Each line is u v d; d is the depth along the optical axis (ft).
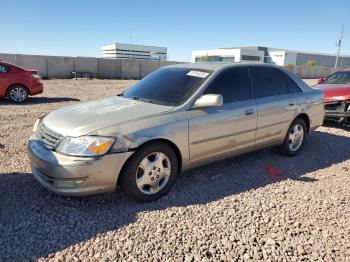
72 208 12.06
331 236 10.78
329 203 13.04
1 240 10.04
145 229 10.89
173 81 15.21
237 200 13.14
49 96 45.27
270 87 17.07
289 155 18.63
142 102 14.23
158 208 12.32
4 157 17.30
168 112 12.97
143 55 321.93
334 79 31.01
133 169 12.03
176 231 10.82
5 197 12.70
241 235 10.71
